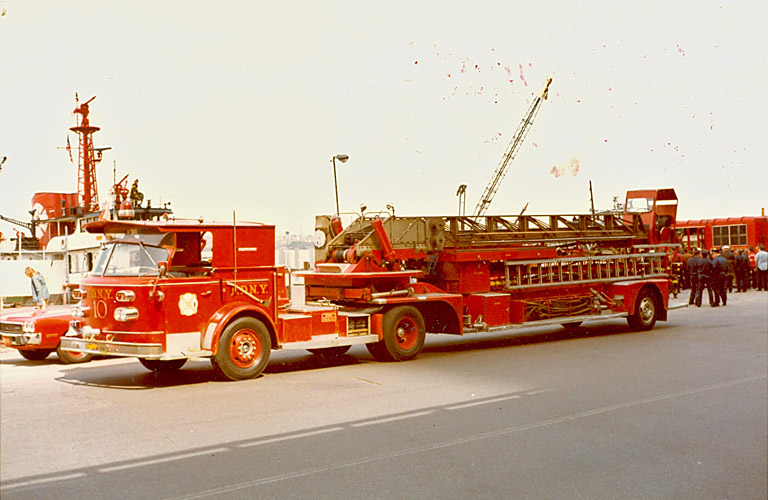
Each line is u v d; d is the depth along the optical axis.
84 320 9.60
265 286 10.10
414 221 12.65
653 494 5.20
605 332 15.42
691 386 9.12
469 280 13.12
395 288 11.98
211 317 9.55
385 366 10.95
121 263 9.54
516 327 13.40
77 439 6.63
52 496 5.09
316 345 10.53
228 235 9.79
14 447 6.36
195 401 8.29
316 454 6.14
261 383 9.47
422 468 5.76
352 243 12.42
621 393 8.69
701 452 6.24
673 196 16.95
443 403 8.15
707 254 21.42
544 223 14.49
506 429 6.98
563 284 14.30
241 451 6.23
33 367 11.15
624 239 15.88
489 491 5.23
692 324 16.61
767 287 27.80
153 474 5.60
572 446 6.41
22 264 20.30
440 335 15.68
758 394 8.63
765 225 30.89
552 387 9.08
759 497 5.14
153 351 8.95
